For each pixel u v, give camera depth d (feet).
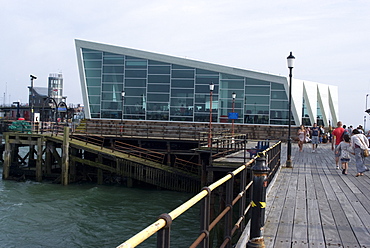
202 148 75.31
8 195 80.18
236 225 21.53
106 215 66.03
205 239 13.70
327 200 34.71
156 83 138.31
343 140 54.49
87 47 140.46
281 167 61.41
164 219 9.55
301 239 22.63
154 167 90.48
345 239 22.77
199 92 137.18
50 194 81.97
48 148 100.22
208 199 13.78
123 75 139.64
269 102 136.46
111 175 98.53
